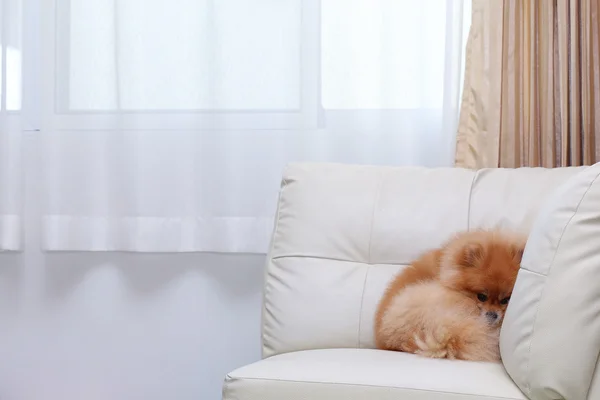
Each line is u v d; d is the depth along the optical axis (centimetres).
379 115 219
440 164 218
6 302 237
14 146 228
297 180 189
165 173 225
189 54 225
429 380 129
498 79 207
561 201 131
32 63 231
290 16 221
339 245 180
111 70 226
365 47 221
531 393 122
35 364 237
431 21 219
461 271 160
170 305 233
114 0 223
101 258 235
